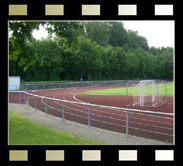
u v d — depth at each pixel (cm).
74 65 5853
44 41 5116
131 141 704
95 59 6494
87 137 752
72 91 3719
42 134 715
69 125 964
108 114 1429
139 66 8750
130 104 2100
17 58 990
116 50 7775
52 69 5294
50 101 2162
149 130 1011
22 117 1077
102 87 4866
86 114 1424
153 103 2161
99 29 8575
